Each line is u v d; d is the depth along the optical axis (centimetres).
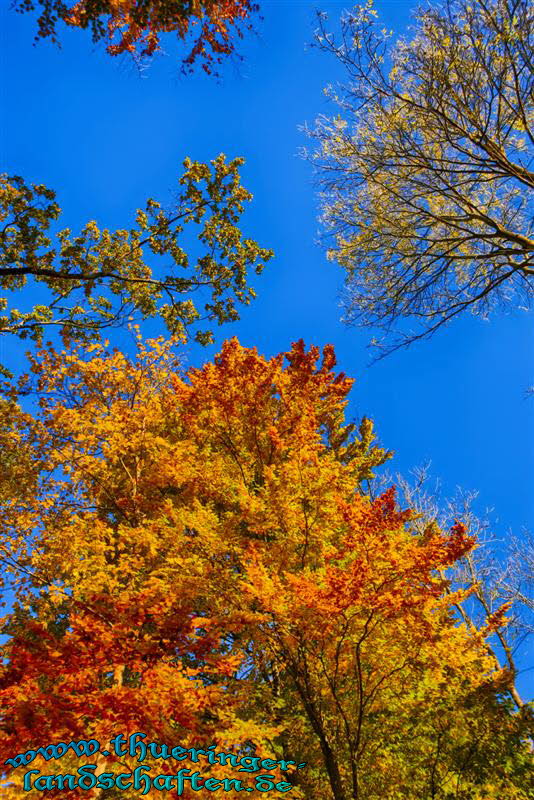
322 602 508
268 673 725
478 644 648
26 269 847
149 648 482
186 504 859
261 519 645
